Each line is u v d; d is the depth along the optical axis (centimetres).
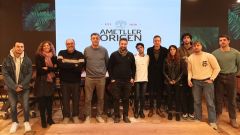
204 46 777
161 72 595
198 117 536
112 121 577
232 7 778
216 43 779
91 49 549
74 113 552
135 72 564
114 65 552
